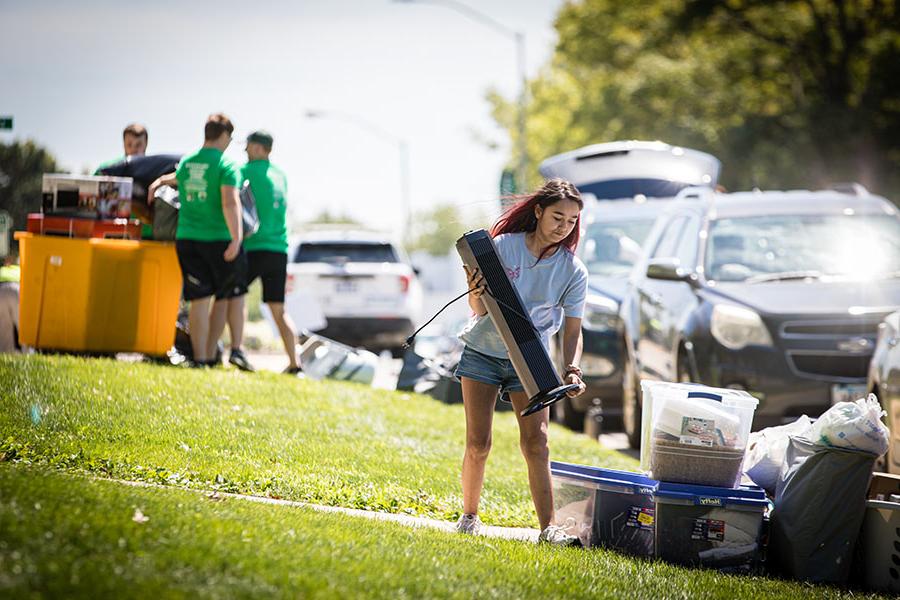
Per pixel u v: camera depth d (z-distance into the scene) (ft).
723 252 105.29
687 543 59.11
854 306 95.71
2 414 73.46
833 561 59.11
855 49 361.30
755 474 65.57
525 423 60.85
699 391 60.70
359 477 72.79
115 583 36.91
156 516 46.19
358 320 184.44
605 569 53.57
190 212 105.29
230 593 38.06
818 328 94.79
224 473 67.41
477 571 48.11
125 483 58.49
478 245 58.03
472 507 62.59
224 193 103.76
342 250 190.08
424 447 89.97
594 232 133.39
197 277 105.91
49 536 40.47
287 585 40.04
